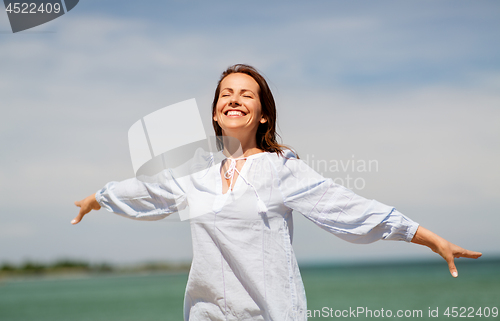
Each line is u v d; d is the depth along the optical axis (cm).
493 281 3450
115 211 258
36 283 5169
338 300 2267
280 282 226
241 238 227
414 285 3222
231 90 253
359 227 233
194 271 232
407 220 231
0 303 2928
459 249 222
